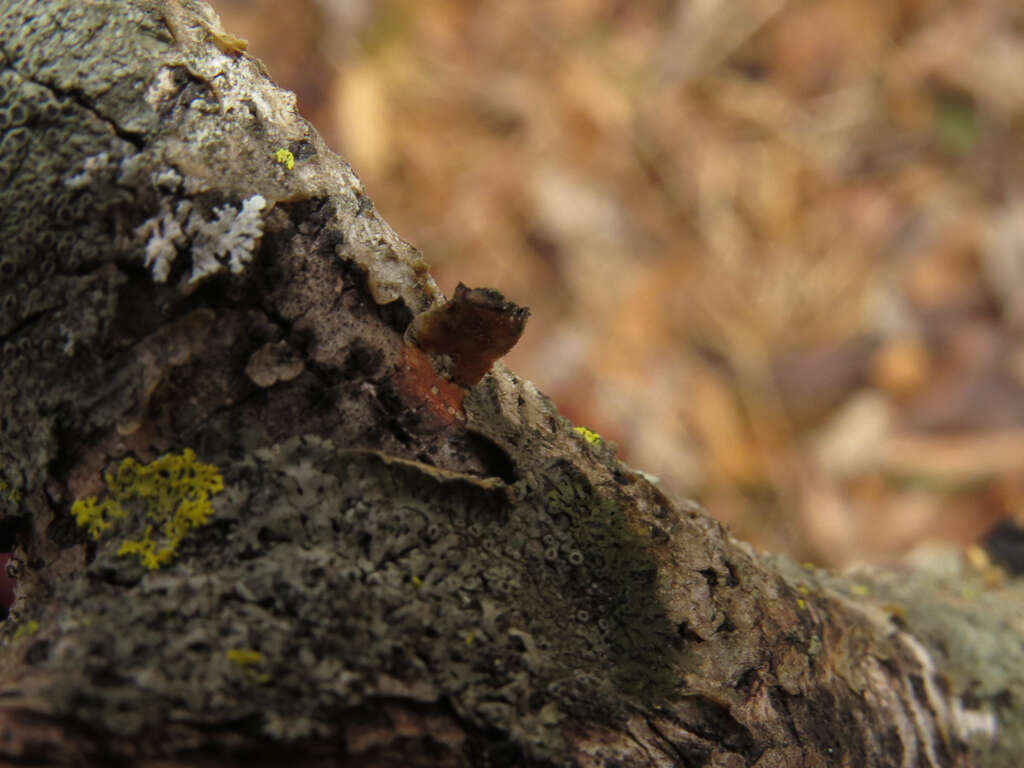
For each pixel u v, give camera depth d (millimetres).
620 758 126
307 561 125
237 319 128
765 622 134
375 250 131
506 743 124
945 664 151
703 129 342
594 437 136
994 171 338
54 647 121
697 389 308
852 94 351
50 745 116
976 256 323
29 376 128
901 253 328
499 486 129
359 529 127
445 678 124
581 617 130
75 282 127
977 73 350
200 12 132
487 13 351
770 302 322
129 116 129
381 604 125
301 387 129
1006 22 356
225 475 127
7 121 129
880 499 299
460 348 130
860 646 143
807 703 134
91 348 127
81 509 127
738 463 303
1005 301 316
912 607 157
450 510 129
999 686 151
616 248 322
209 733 118
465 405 132
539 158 330
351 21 333
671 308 317
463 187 323
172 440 127
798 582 145
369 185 317
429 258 312
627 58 349
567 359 306
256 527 125
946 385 309
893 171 340
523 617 128
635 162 334
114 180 128
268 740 119
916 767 140
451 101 333
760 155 340
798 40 358
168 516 126
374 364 130
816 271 326
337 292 130
